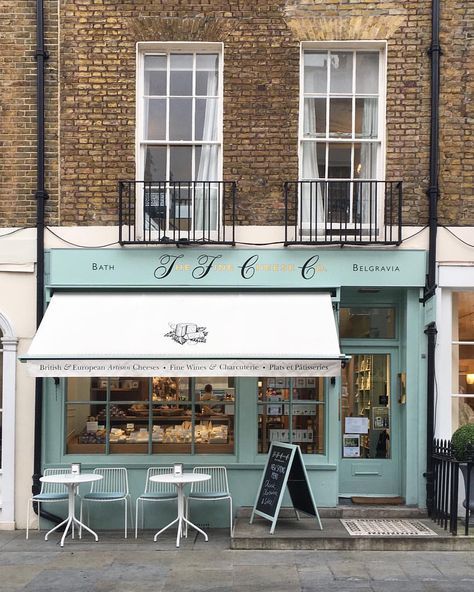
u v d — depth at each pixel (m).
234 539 7.36
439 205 8.59
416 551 7.24
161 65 8.98
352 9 8.69
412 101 8.64
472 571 6.56
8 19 8.76
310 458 8.50
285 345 7.54
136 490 8.48
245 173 8.65
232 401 8.71
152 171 8.89
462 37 8.65
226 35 8.70
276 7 8.70
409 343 8.61
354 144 8.92
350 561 6.89
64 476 7.84
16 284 8.64
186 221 8.84
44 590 6.12
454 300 8.82
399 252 8.52
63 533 8.12
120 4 8.71
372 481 8.88
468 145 8.60
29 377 8.59
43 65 8.70
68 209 8.64
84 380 8.74
